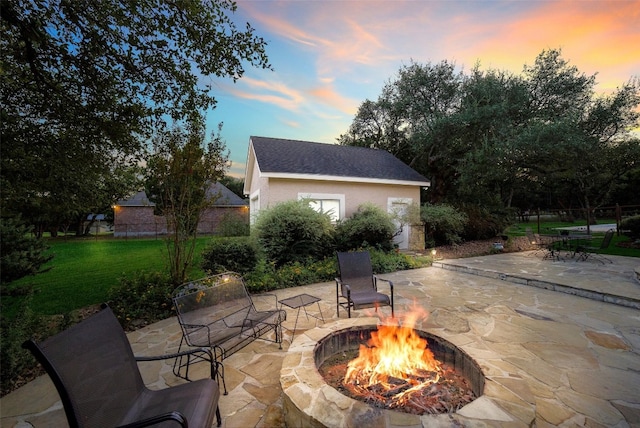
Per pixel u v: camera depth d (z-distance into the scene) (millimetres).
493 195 16594
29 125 4672
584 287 5906
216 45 4914
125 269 8922
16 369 3127
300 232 8414
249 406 2590
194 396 2020
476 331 4152
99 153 5609
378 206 10883
